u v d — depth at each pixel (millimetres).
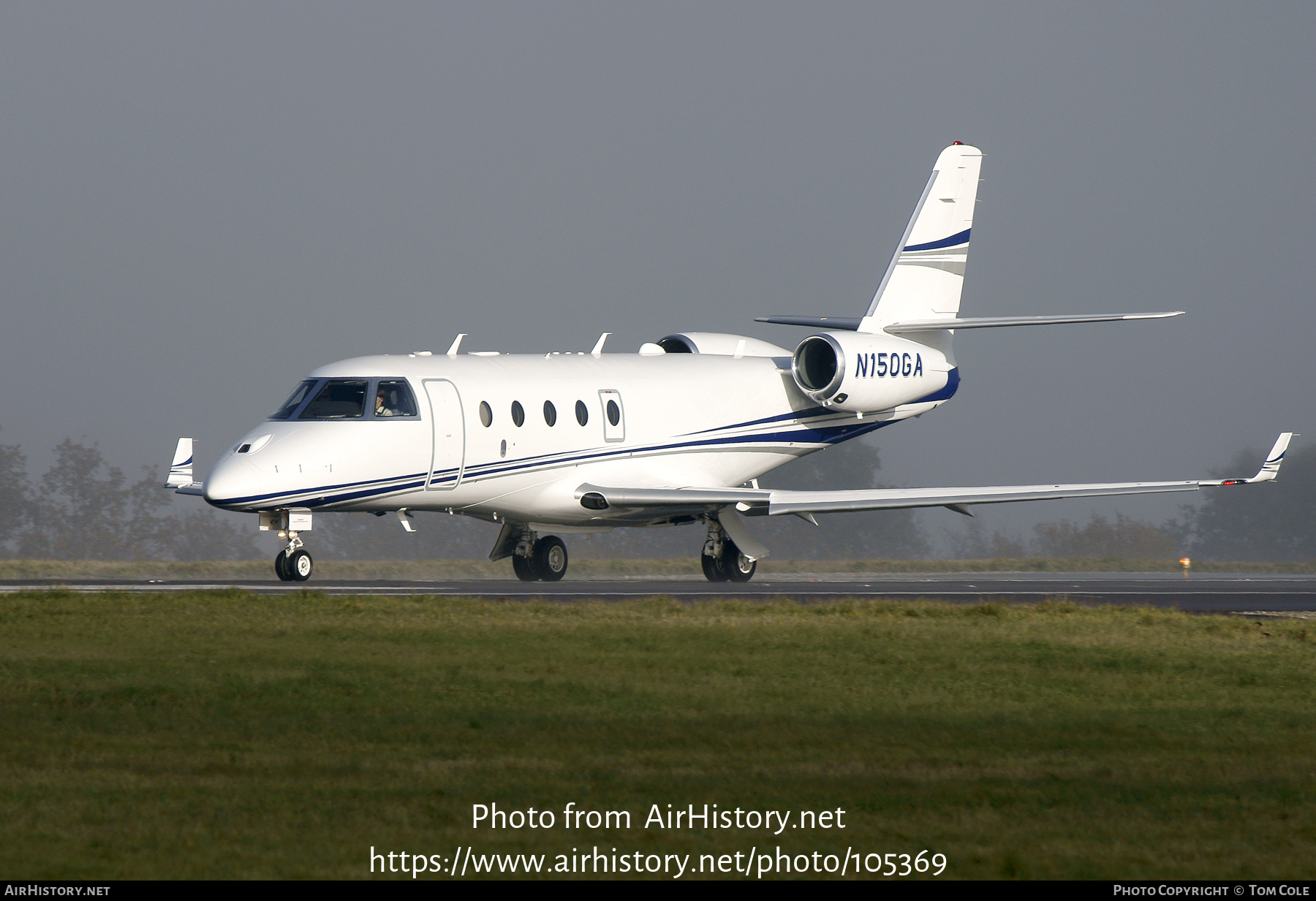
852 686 51344
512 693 48156
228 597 76250
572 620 68375
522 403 105875
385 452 97750
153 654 55875
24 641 59500
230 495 91625
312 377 101125
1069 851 30281
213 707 44812
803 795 34531
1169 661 59312
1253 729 44750
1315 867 29172
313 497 95312
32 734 40406
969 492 109625
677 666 54812
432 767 36906
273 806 32750
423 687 48938
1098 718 46094
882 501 107875
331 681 49656
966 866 29125
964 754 39719
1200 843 30797
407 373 101188
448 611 71375
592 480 109688
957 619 73938
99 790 33938
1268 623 74688
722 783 35594
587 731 42000
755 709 46250
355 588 94875
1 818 31250
